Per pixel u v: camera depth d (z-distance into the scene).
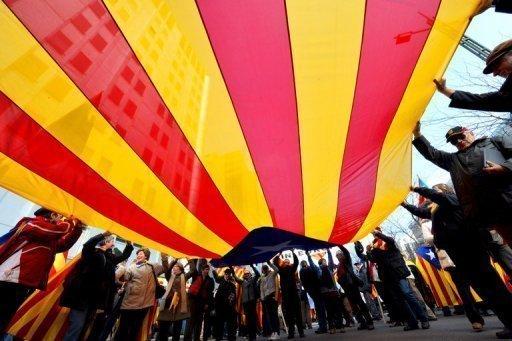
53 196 2.25
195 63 2.43
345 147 3.12
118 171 2.36
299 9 2.16
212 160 2.86
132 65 2.08
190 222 3.11
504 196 2.12
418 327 4.45
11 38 1.65
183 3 2.13
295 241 3.75
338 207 3.69
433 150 2.91
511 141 2.30
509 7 1.57
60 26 1.72
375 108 2.87
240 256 4.06
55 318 3.54
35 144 1.95
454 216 3.01
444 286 6.62
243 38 2.32
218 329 6.57
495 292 2.74
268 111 2.76
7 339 3.75
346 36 2.33
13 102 1.78
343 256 6.36
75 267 3.38
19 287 2.56
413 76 2.66
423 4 2.15
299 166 3.19
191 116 2.55
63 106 1.92
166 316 5.23
